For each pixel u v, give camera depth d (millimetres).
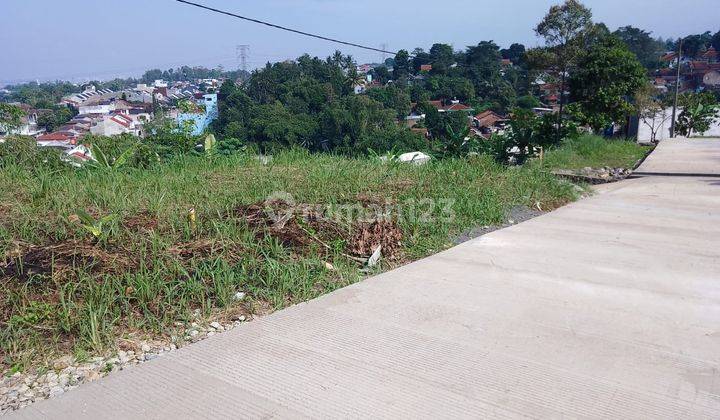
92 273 3027
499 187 6371
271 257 3541
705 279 3436
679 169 9734
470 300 3051
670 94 28391
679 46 24578
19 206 4055
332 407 1999
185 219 3949
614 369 2273
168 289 2896
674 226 5031
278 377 2211
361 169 6598
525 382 2168
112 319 2654
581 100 18375
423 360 2350
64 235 3611
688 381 2178
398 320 2773
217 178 5703
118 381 2178
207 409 1988
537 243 4348
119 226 3816
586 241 4418
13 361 2305
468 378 2199
